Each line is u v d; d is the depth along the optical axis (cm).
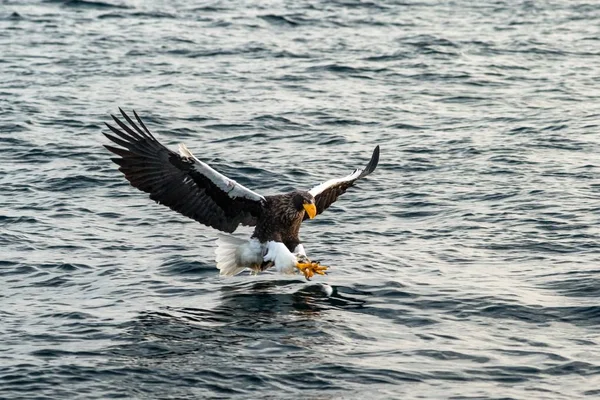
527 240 1748
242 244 1434
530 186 2055
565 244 1722
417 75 3059
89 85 2889
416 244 1750
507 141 2397
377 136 2461
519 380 1234
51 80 2927
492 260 1662
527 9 4009
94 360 1282
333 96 2828
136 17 3800
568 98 2800
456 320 1419
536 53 3344
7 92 2781
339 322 1409
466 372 1255
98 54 3253
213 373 1247
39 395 1189
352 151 2338
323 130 2508
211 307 1468
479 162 2238
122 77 2988
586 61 3247
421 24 3747
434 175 2158
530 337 1358
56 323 1407
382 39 3509
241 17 3834
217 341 1342
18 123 2494
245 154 2308
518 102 2767
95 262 1661
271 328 1388
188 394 1195
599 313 1427
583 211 1889
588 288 1516
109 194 2030
